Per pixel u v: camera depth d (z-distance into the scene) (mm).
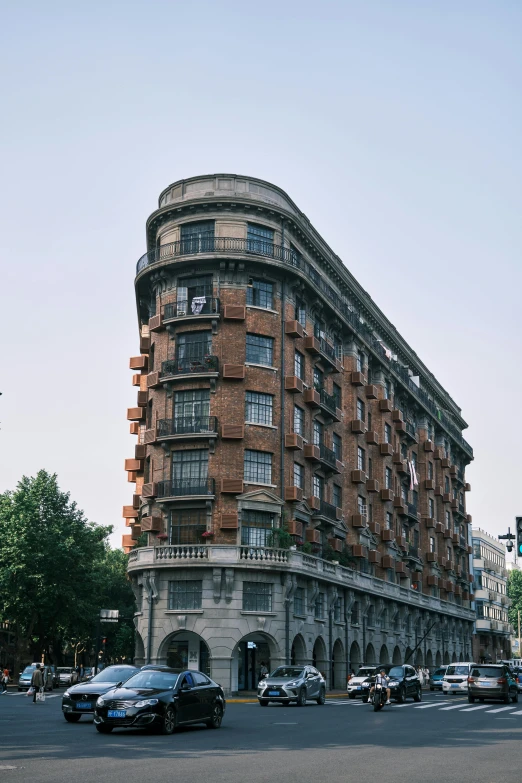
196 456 51062
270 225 54219
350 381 65625
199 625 48156
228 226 53031
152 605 49438
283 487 52375
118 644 90875
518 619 161125
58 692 57656
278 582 50125
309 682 39406
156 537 50969
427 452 86562
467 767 15656
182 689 22656
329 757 17094
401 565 72250
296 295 56781
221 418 50969
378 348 71938
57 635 73750
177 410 52031
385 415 73062
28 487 70500
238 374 51094
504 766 15883
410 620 76312
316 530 55406
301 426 56156
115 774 13891
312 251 60000
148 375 53719
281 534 50812
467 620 98875
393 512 73688
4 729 23125
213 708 24047
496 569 123250
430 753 18172
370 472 68750
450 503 93250
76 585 68375
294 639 52062
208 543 49562
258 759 16531
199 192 54438
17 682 71250
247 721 27469
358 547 62688
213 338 51969
